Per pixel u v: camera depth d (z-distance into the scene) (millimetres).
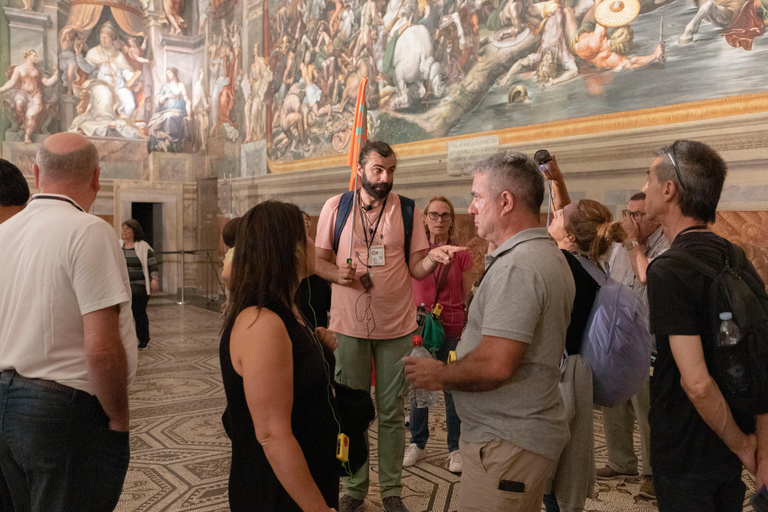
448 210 3801
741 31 4762
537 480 1636
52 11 13336
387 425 2953
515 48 6707
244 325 1390
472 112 7281
